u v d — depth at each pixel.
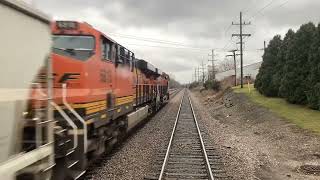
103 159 13.95
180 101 56.50
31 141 6.85
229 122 29.92
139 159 14.16
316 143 17.38
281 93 32.53
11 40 5.93
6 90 5.85
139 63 23.89
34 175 6.75
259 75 45.12
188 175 11.98
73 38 11.56
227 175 12.04
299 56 29.86
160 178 11.20
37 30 6.78
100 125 12.27
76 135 9.59
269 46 41.88
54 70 10.61
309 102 27.17
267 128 23.23
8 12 5.83
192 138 19.64
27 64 6.45
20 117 6.32
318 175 12.84
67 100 10.36
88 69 11.03
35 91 6.86
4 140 5.82
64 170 9.05
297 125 22.09
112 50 13.92
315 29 27.73
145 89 26.48
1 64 5.69
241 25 60.84
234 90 55.81
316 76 26.64
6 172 5.77
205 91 95.38
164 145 17.25
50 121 7.39
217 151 15.98
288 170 13.56
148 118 29.41
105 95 12.86
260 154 16.03
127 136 19.83
